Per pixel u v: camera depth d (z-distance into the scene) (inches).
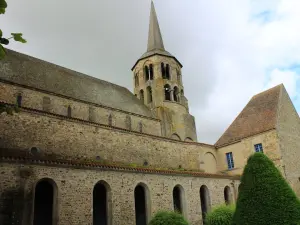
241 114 1584.6
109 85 1606.8
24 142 863.1
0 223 623.5
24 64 1245.7
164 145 1253.1
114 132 1094.4
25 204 666.8
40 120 915.4
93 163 818.2
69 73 1427.2
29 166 696.4
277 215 540.4
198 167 1368.1
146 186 910.4
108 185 820.6
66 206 724.7
